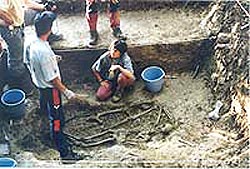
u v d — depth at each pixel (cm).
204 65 579
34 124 531
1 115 532
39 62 468
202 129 528
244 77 519
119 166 490
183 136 524
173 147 508
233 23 555
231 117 520
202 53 578
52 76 473
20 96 535
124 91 564
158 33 585
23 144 514
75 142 528
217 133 516
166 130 532
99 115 552
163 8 608
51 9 564
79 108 557
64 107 554
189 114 544
